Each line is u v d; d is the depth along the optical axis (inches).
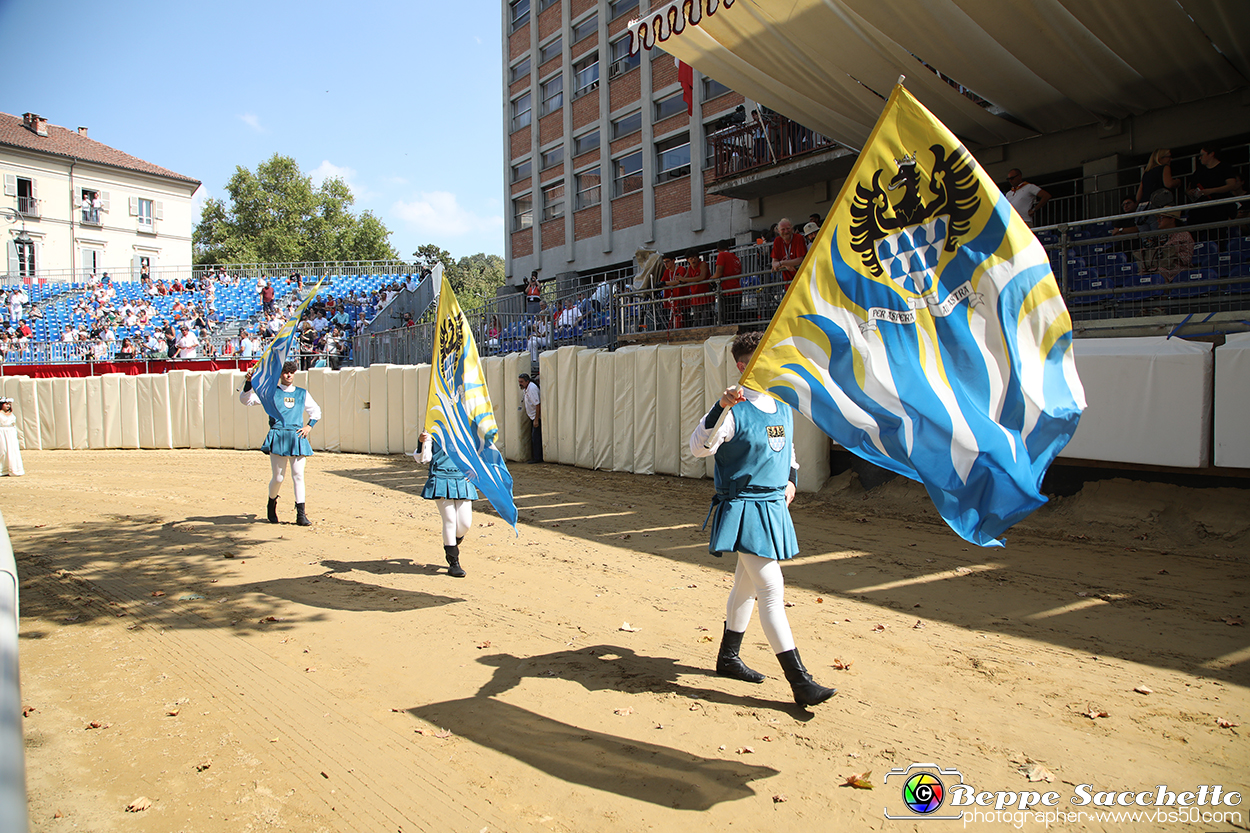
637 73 986.7
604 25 1032.2
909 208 139.9
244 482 542.6
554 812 120.9
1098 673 167.3
